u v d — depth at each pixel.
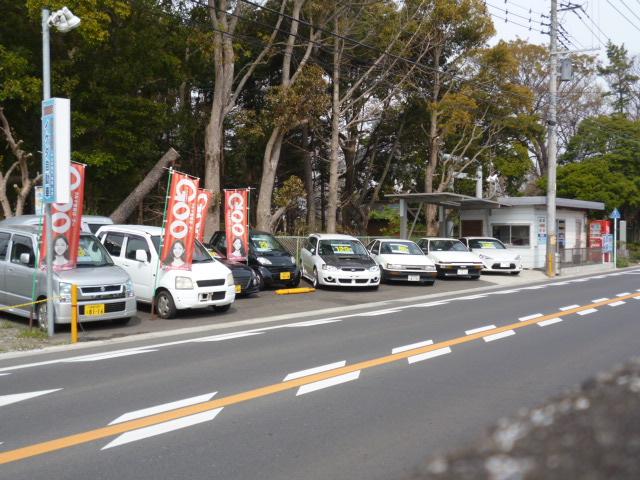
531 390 6.42
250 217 34.19
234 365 7.73
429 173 31.30
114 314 10.84
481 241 25.83
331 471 4.23
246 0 18.61
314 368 7.51
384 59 28.44
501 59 30.53
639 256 38.06
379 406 5.86
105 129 21.02
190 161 31.75
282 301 15.42
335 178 26.28
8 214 17.92
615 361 7.90
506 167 35.94
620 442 1.15
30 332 10.21
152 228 13.83
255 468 4.30
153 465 4.37
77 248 11.16
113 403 6.01
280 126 24.47
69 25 10.40
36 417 5.55
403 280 19.84
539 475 1.10
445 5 27.56
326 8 24.58
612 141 40.81
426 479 1.18
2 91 17.80
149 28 22.28
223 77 22.66
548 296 16.36
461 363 7.80
